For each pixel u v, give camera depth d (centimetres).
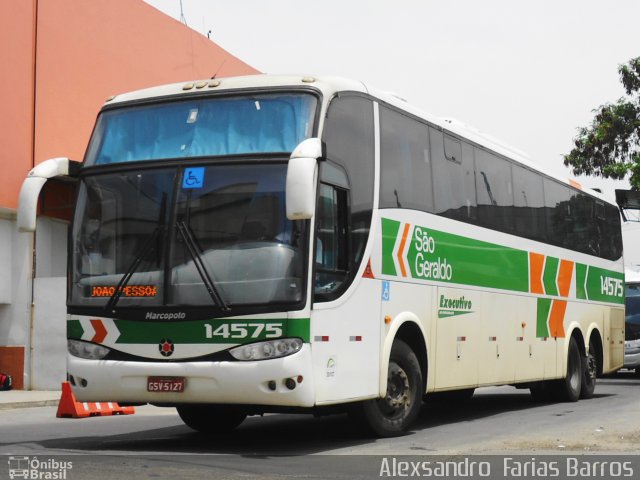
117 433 1208
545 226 1627
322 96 972
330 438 1101
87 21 2139
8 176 1955
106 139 1021
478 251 1333
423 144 1195
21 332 2056
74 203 1009
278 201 926
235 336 906
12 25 1961
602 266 1947
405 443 1038
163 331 927
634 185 3434
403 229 1113
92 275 973
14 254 2059
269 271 911
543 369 1580
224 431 1196
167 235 945
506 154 1484
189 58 2445
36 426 1334
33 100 2009
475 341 1309
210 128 977
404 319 1099
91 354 961
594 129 3659
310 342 912
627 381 2595
